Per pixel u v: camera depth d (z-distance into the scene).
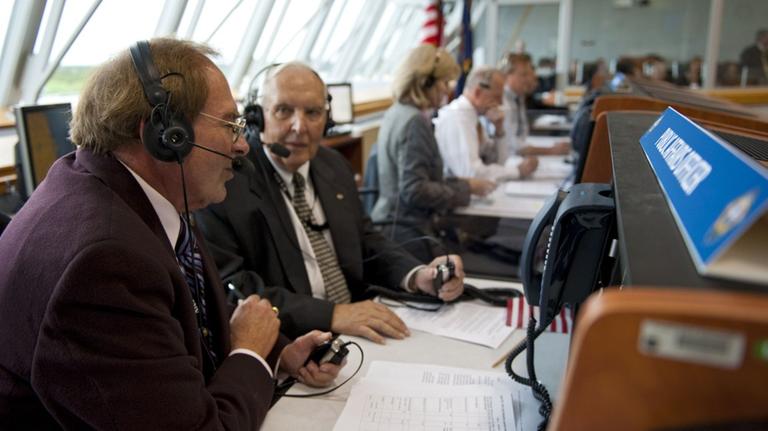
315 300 1.30
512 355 1.00
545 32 6.93
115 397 0.70
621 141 0.87
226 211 1.43
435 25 4.20
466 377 1.02
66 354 0.69
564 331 1.22
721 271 0.34
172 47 0.86
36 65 2.71
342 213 1.62
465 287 1.41
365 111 5.34
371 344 1.17
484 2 6.95
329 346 1.04
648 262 0.37
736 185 0.38
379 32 6.63
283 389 1.01
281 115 1.49
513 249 1.81
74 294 0.69
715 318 0.28
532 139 3.92
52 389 0.70
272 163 1.54
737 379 0.29
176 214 0.94
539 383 0.94
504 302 1.37
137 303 0.72
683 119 0.72
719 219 0.37
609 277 0.77
